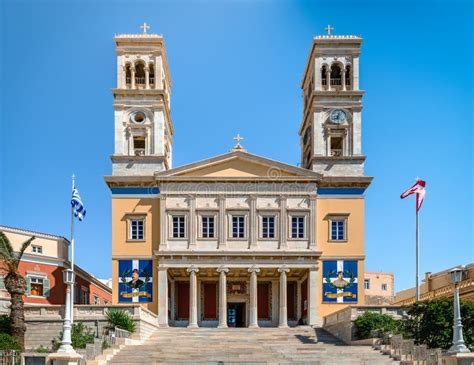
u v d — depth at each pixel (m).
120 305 46.41
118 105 62.28
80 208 45.03
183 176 59.19
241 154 59.78
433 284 67.94
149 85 63.47
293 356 37.41
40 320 46.38
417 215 52.41
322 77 63.94
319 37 63.59
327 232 59.41
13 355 34.22
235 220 59.16
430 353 33.09
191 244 58.22
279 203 59.19
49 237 61.72
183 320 62.88
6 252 45.34
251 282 57.25
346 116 62.53
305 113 69.00
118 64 63.06
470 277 53.50
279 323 56.75
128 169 60.72
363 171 61.03
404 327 39.72
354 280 58.38
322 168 61.12
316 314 57.03
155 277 58.22
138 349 40.91
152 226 59.31
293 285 64.12
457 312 28.08
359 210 59.78
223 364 35.19
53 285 61.00
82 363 32.19
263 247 58.34
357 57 63.62
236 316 63.91
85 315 46.25
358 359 35.84
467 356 26.91
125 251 58.78
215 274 62.38
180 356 37.72
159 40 63.38
